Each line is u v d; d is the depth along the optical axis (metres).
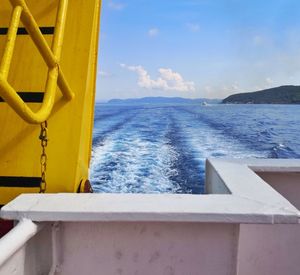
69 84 1.94
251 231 1.48
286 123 31.05
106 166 14.47
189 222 1.07
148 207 1.03
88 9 2.13
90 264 1.11
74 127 1.83
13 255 0.93
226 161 1.79
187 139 21.59
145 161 15.34
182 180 12.69
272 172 1.74
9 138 1.82
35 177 1.74
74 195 1.15
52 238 1.09
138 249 1.10
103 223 1.10
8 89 1.12
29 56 2.04
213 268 1.10
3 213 1.01
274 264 1.50
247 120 32.59
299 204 1.75
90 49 2.05
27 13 1.27
